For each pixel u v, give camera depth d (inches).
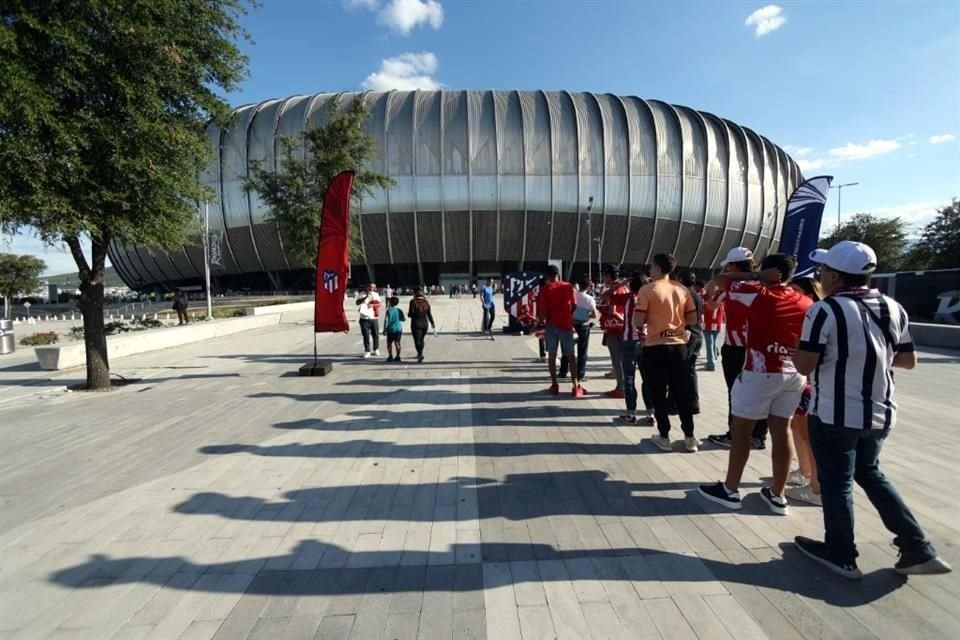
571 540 133.4
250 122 1971.0
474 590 112.1
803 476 166.1
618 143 2057.1
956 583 111.0
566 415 263.7
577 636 96.2
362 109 938.7
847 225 2135.8
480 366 425.4
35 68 289.4
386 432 238.5
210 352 552.1
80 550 133.7
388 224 2001.7
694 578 114.8
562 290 299.9
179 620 104.0
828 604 104.6
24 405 313.3
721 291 218.4
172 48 323.9
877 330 110.0
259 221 1980.8
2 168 281.1
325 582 116.7
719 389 331.9
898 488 163.2
